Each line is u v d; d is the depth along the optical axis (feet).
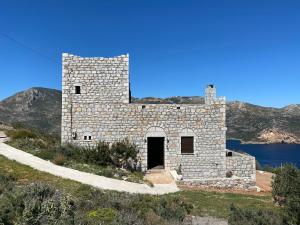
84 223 40.24
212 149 107.76
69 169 89.97
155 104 107.24
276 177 60.29
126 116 106.52
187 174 106.32
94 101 107.65
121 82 109.09
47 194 51.03
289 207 53.31
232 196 84.12
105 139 106.01
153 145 122.93
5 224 37.76
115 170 94.99
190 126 107.65
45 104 418.10
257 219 53.06
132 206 57.16
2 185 59.98
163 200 64.13
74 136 105.60
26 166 86.38
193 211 64.54
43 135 148.25
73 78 107.34
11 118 365.61
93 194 63.16
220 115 108.47
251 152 538.88
